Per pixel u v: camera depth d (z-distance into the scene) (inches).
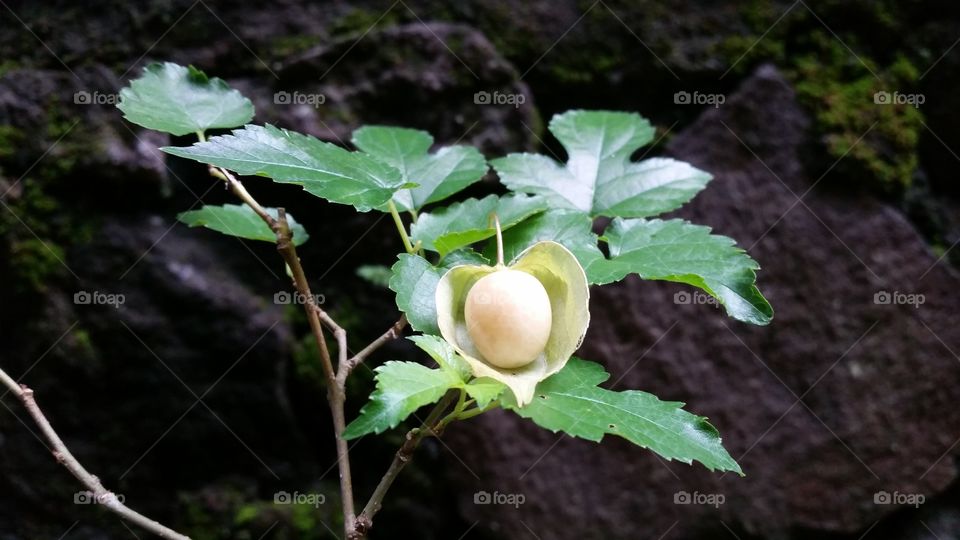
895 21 18.8
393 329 12.0
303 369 18.1
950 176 18.9
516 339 10.6
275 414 17.8
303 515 17.8
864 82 18.7
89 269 17.1
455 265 11.3
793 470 17.8
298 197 17.9
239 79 18.1
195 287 17.3
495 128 18.0
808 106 18.5
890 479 17.7
